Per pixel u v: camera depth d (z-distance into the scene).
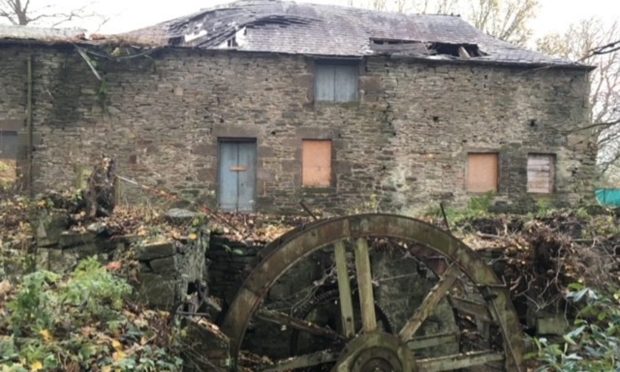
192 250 4.67
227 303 5.93
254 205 10.86
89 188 4.79
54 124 10.34
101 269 3.61
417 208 11.15
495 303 5.34
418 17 14.03
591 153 11.80
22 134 10.25
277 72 10.89
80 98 10.42
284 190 10.83
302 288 6.16
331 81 11.20
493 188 11.58
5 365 2.68
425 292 6.45
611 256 5.96
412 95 11.26
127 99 10.54
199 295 4.90
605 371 3.63
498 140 11.51
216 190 10.74
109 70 10.52
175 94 10.63
